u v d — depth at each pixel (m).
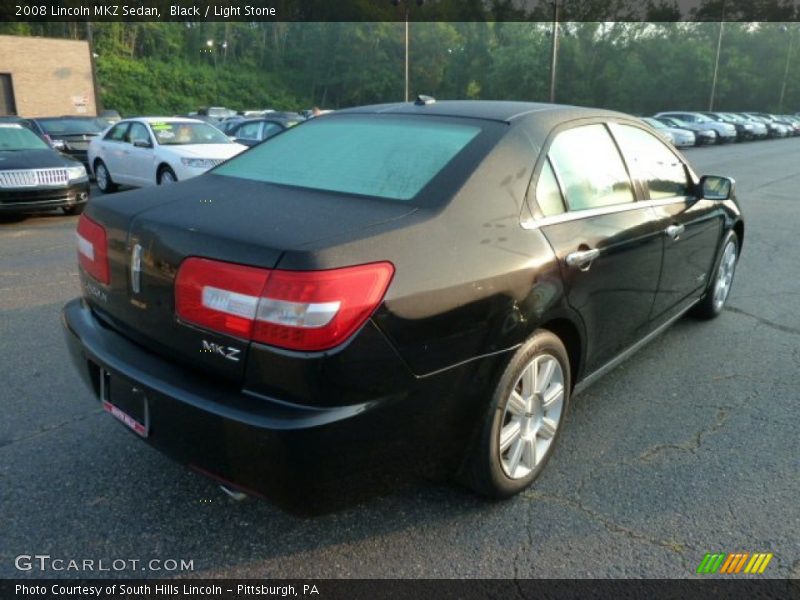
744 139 36.28
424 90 83.88
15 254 7.42
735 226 5.02
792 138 42.09
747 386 3.98
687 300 4.39
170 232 2.31
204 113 41.75
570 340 3.06
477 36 79.31
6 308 5.25
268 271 2.04
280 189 2.77
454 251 2.34
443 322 2.26
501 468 2.67
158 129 11.87
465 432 2.50
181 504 2.74
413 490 2.87
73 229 9.12
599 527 2.66
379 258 2.13
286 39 90.75
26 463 2.99
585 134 3.27
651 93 67.75
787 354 4.48
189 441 2.21
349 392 2.07
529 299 2.57
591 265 2.95
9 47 34.06
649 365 4.27
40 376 3.91
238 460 2.12
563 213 2.92
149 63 77.00
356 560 2.45
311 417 2.03
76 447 3.14
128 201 2.68
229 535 2.57
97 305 2.76
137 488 2.83
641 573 2.41
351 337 2.04
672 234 3.76
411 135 2.97
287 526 2.62
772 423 3.52
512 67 70.19
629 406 3.70
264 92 83.19
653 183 3.76
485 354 2.43
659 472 3.05
